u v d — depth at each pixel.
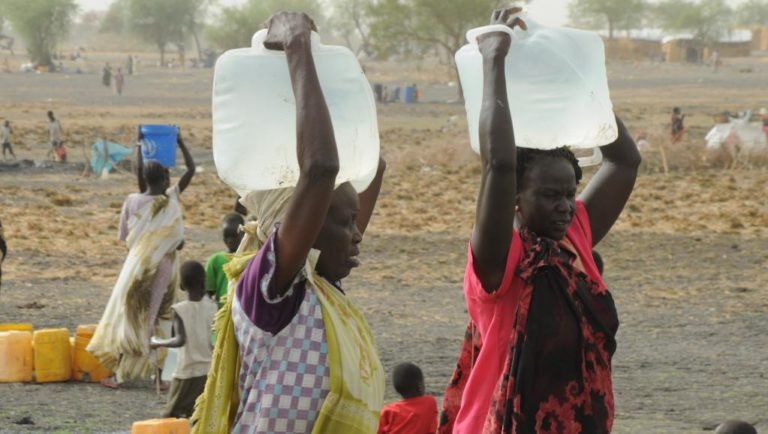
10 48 163.25
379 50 94.31
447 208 28.89
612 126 4.68
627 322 15.98
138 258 11.70
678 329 15.51
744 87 95.06
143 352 11.62
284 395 4.17
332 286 4.37
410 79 111.38
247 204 4.43
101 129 55.09
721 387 12.17
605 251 22.06
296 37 4.16
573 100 4.59
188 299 10.10
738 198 30.20
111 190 32.47
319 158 4.04
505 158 4.30
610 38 160.50
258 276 4.17
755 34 181.00
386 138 51.91
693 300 17.58
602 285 4.57
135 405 11.01
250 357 4.21
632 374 12.83
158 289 11.73
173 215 11.84
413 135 53.94
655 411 11.09
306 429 4.21
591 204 4.97
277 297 4.17
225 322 4.30
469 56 4.65
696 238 23.44
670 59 151.50
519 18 4.64
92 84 103.56
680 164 38.19
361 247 22.62
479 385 4.50
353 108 4.32
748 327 15.62
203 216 26.80
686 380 12.51
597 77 4.65
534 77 4.59
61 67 128.50
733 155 38.12
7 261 20.39
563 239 4.61
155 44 159.75
